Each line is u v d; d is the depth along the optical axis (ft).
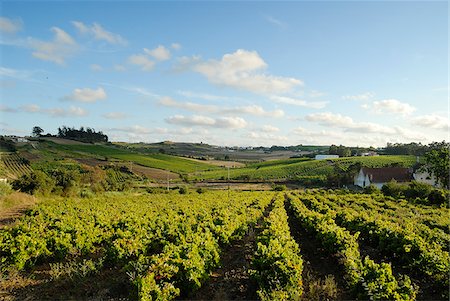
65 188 143.02
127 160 319.27
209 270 42.19
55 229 54.44
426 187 143.43
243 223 68.08
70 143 353.10
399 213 93.86
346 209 92.32
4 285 39.11
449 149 195.42
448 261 40.19
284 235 49.44
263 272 36.42
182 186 235.40
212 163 402.93
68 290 37.40
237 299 36.04
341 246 47.06
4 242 49.06
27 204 107.34
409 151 438.40
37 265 46.52
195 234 48.19
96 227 58.18
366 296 33.96
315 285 38.34
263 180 285.02
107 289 37.22
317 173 304.09
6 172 196.34
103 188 175.94
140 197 149.89
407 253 46.65
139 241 47.78
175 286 36.45
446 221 79.41
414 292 33.04
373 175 226.17
